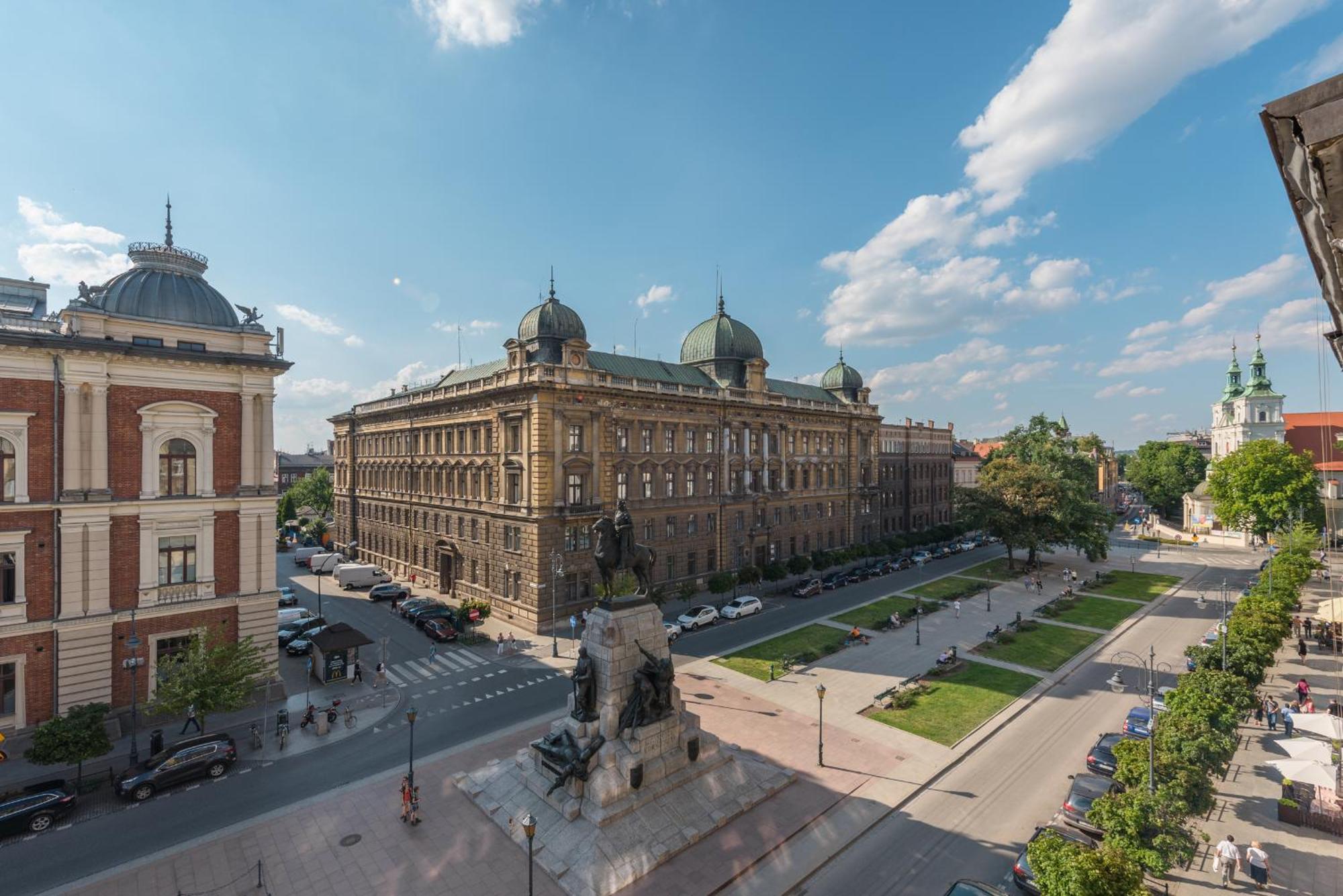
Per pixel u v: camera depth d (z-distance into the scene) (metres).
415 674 39.19
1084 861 15.00
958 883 18.27
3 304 36.25
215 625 32.59
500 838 22.11
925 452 99.81
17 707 28.19
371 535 78.38
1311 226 7.29
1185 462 129.12
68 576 29.06
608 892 19.12
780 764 27.28
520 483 51.06
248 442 33.84
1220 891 19.53
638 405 56.19
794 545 73.00
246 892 19.58
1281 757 28.27
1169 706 25.08
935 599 59.22
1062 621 51.31
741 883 19.89
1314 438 100.25
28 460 28.66
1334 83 5.33
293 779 26.31
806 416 74.38
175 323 32.50
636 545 25.34
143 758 27.86
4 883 19.92
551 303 57.47
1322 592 61.56
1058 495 69.94
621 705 23.61
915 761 27.62
